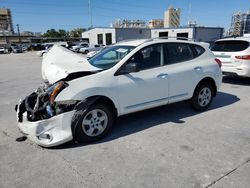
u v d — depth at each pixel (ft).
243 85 26.58
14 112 18.03
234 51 25.44
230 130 13.85
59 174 9.70
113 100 12.81
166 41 15.34
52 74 14.34
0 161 10.72
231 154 11.08
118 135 13.30
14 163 10.55
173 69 15.23
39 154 11.28
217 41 27.61
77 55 17.17
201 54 17.08
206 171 9.75
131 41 15.89
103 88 12.36
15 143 12.49
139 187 8.84
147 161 10.57
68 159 10.82
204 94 17.31
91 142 12.43
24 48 175.73
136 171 9.84
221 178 9.29
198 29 127.65
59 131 11.56
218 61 17.93
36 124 11.42
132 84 13.39
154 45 14.70
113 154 11.22
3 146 12.17
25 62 70.03
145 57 14.21
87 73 12.71
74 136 11.99
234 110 17.60
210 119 15.71
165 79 14.73
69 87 11.67
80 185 9.00
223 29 137.59
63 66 14.64
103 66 13.78
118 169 9.99
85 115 11.94
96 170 9.95
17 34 330.54
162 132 13.66
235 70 25.31
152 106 14.60
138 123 15.07
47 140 11.53
